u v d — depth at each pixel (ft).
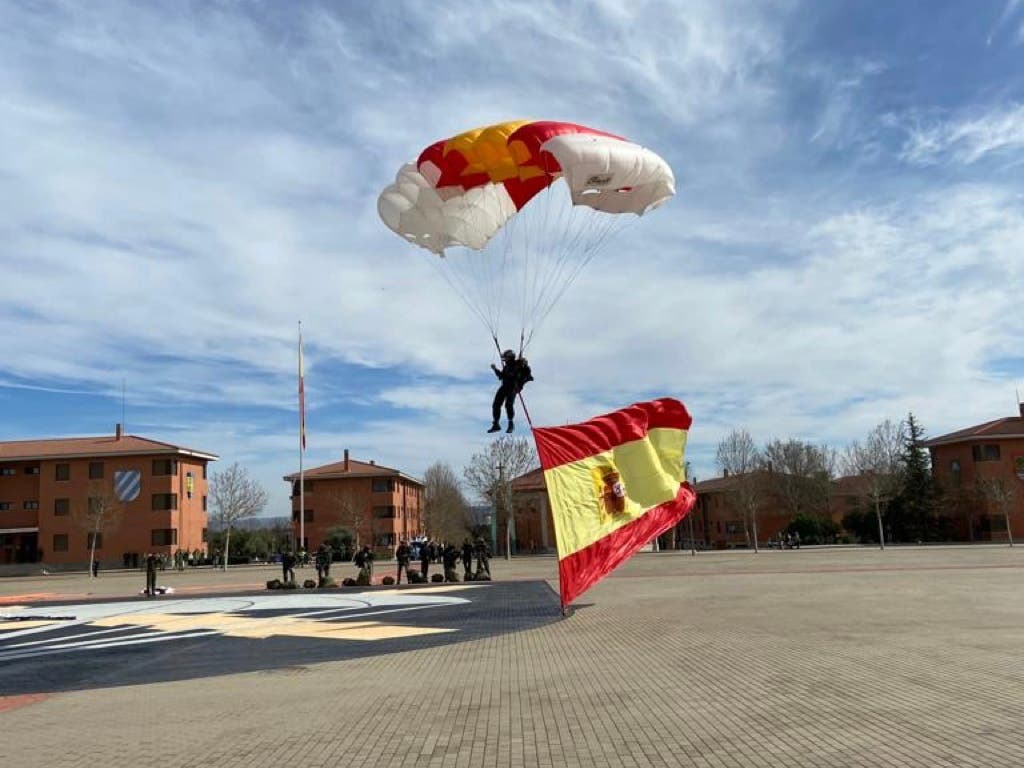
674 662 38.68
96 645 55.98
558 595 81.41
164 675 42.47
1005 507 202.90
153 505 230.07
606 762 22.50
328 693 34.81
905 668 34.55
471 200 53.26
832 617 53.72
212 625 65.57
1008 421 234.99
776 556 161.17
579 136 44.78
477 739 25.59
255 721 29.60
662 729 25.81
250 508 220.64
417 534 327.06
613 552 62.44
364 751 24.70
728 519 292.40
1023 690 29.40
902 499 232.12
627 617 58.90
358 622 63.57
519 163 49.19
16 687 40.29
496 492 228.22
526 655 43.34
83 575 198.08
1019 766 20.57
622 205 51.83
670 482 66.80
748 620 53.88
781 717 26.63
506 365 52.29
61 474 233.14
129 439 245.65
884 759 21.54
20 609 89.56
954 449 235.40
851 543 239.71
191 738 27.37
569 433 63.26
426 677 37.91
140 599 98.84
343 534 253.85
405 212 53.16
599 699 30.94
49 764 24.70
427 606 75.20
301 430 167.63
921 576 88.79
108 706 34.24
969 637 42.96
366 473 279.08
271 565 220.23
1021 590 69.62
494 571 135.44
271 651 49.57
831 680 32.53
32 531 232.32
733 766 21.53
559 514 60.95
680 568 123.13
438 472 352.90
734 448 293.23
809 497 273.95
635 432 66.18
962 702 27.73
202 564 224.33
